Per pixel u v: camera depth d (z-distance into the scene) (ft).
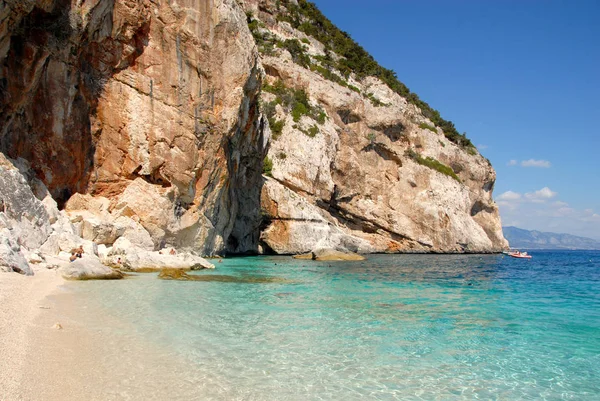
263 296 53.01
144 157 84.43
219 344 31.12
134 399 20.29
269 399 22.09
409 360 30.07
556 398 24.38
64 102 74.38
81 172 79.10
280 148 174.70
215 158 95.30
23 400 17.87
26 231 57.47
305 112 186.29
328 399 22.68
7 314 30.48
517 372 28.45
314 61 218.79
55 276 52.49
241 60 97.25
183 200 90.63
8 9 59.57
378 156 206.18
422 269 106.93
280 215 155.63
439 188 209.26
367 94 222.07
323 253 132.67
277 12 236.22
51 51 70.28
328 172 179.63
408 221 200.13
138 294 48.19
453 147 236.43
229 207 115.34
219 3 93.66
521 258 210.18
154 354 27.32
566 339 36.83
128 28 81.87
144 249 80.02
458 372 28.12
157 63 85.87
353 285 68.64
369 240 194.29
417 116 241.96
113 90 82.07
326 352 30.71
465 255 193.98
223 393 22.34
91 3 74.13
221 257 111.34
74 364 23.44
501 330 39.78
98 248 73.10
